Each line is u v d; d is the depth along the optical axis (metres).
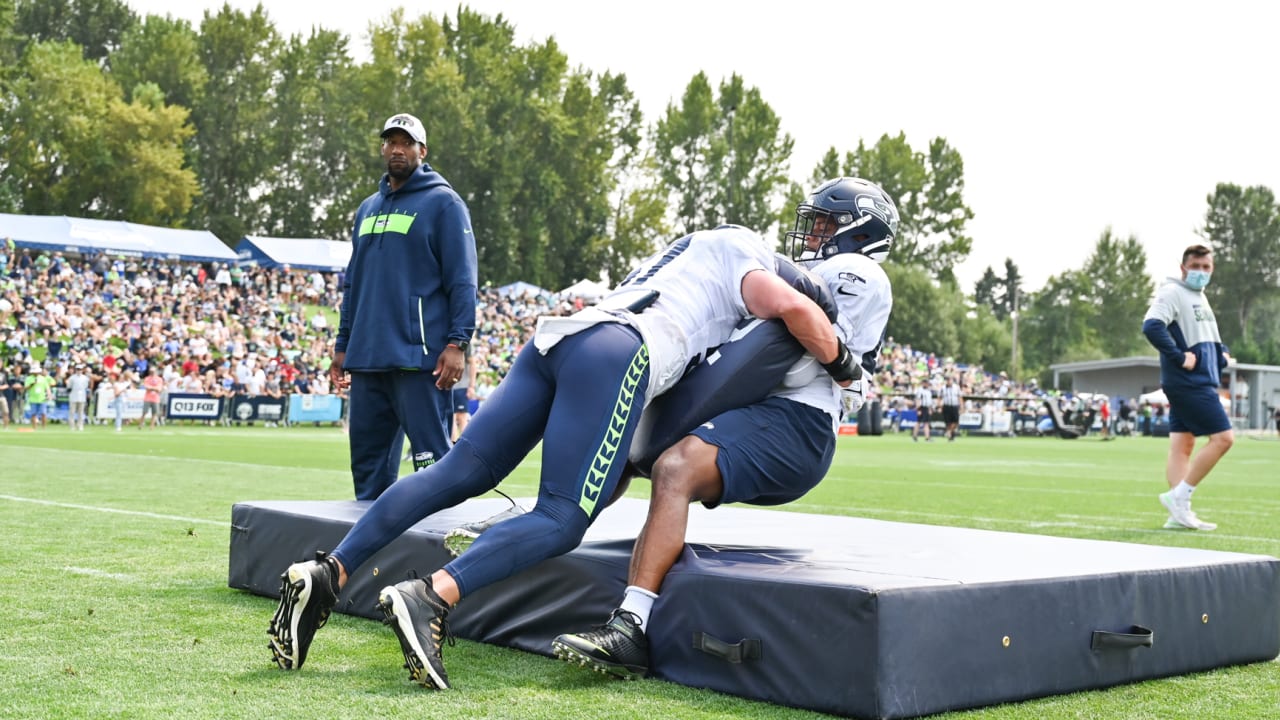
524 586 7.06
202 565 10.02
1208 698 6.22
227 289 69.25
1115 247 190.25
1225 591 7.13
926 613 5.61
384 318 10.20
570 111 118.25
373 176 107.94
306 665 6.42
